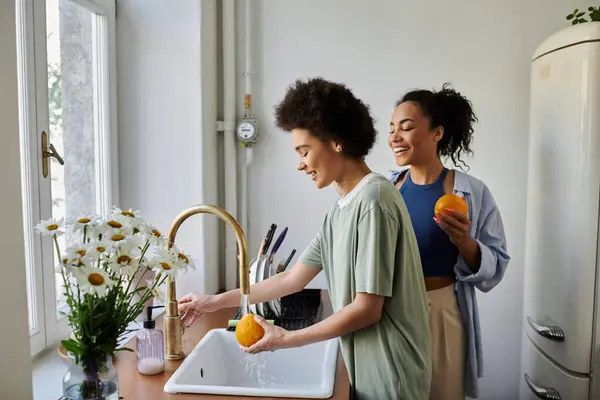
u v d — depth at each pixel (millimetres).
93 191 1901
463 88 2152
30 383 850
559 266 1613
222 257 2287
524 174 2148
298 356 1427
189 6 1988
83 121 1822
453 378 1564
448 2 2137
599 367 1534
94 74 1898
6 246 792
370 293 1088
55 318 1571
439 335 1555
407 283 1145
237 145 2264
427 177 1633
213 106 2162
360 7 2178
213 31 2148
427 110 1568
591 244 1524
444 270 1570
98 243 917
